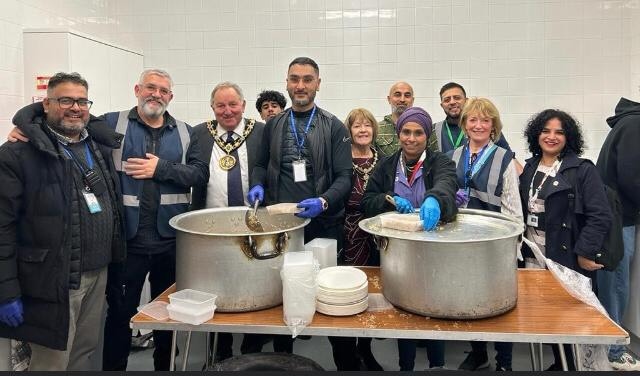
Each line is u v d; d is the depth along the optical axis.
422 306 1.26
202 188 2.23
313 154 1.99
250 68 3.76
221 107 2.18
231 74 3.78
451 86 2.85
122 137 1.97
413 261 1.25
